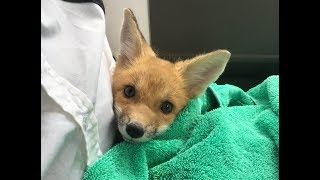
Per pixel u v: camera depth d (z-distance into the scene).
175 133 0.26
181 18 0.42
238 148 0.24
